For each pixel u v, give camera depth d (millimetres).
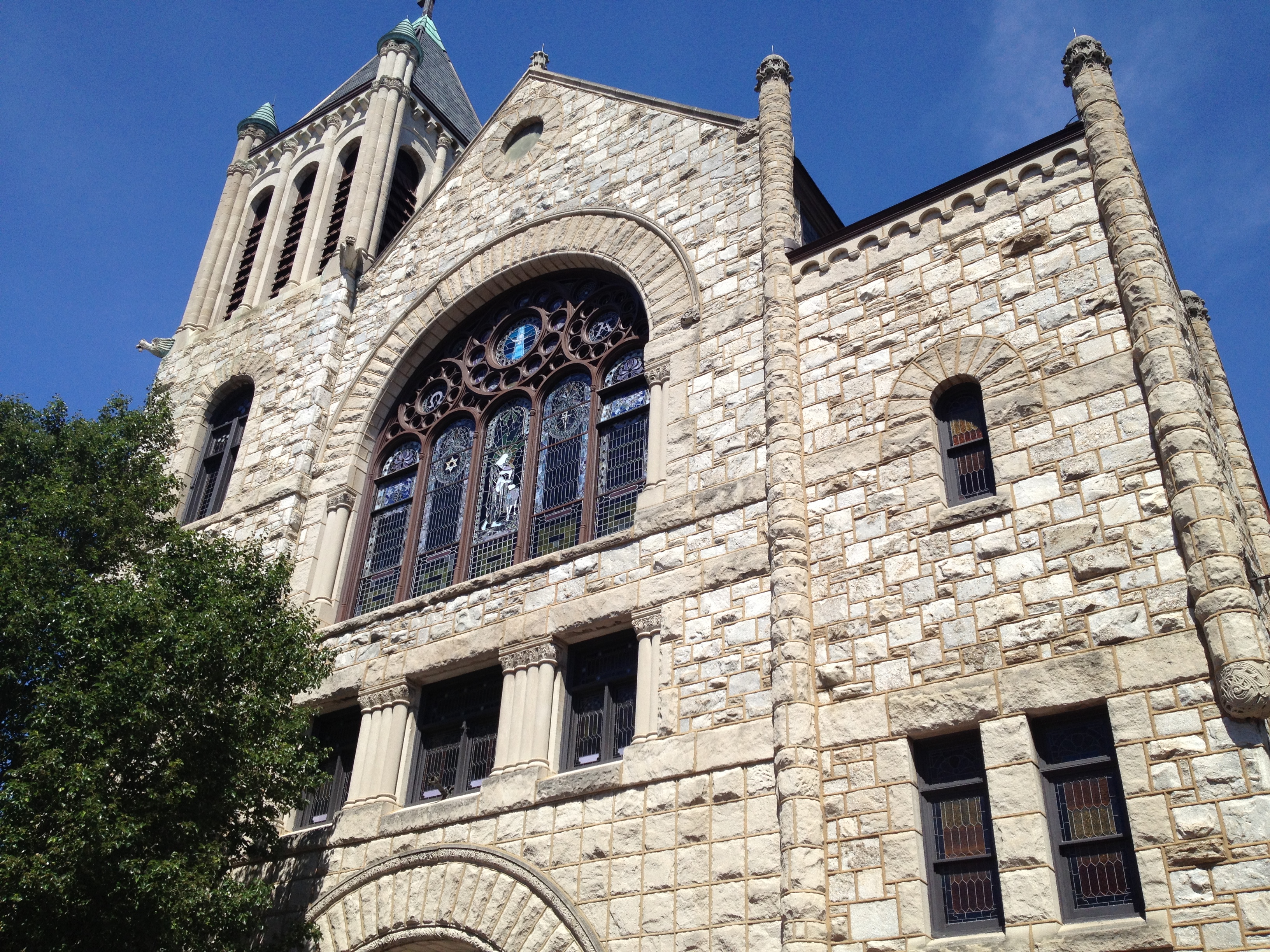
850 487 15602
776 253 18344
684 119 22016
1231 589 11859
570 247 22297
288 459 23844
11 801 14125
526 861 15406
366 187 29609
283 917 17312
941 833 12891
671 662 15820
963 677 13352
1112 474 13531
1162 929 10867
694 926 13594
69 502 18891
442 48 39219
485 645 17922
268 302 28844
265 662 16266
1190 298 19516
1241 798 11094
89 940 14086
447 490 21781
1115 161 15391
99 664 15523
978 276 16172
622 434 19609
